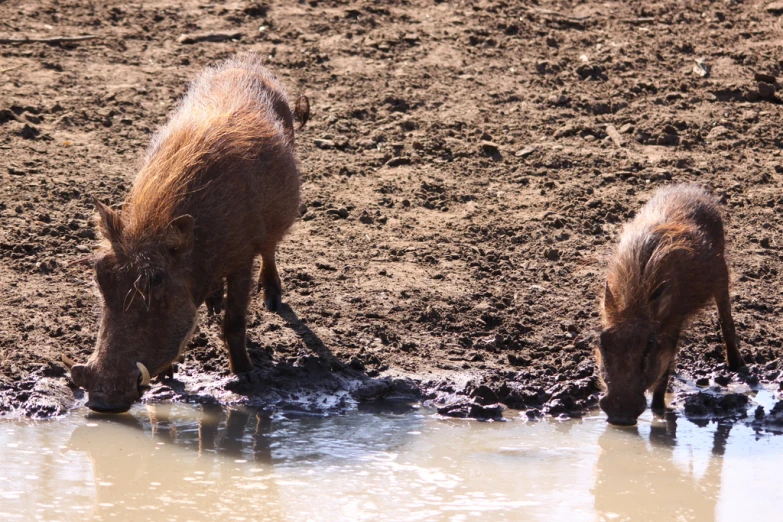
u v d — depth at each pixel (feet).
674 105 145.38
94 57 147.95
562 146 134.00
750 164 131.44
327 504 63.21
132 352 69.46
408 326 94.84
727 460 73.00
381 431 76.43
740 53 160.04
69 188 113.91
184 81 143.84
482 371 88.12
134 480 65.98
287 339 90.63
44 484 64.80
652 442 76.23
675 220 85.61
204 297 76.33
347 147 132.16
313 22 164.45
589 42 163.32
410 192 122.21
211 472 67.67
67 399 79.41
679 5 178.91
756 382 88.79
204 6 168.45
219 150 78.13
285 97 101.24
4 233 103.60
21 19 157.17
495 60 155.94
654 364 77.10
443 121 138.72
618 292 79.05
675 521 62.49
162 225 71.41
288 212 86.22
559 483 67.87
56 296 94.27
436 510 62.90
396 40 159.63
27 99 133.69
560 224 116.06
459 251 109.81
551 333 95.35
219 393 81.92
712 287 84.74
